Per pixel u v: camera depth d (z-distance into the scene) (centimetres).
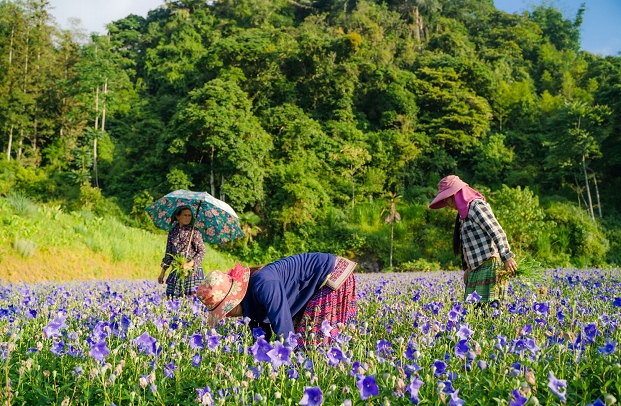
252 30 6197
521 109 5628
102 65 5191
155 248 2030
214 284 336
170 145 3962
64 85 5212
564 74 6938
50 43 5891
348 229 3594
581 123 4319
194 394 299
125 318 350
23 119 5000
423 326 351
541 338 344
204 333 376
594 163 4466
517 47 7762
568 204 3831
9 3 5559
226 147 3762
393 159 4447
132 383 295
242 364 297
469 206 471
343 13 7644
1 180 4494
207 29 7688
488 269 464
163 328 379
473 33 8619
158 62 7031
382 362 299
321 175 4197
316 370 297
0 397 271
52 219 1847
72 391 295
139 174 4281
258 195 3738
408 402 265
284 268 363
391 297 593
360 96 5316
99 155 4938
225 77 5028
